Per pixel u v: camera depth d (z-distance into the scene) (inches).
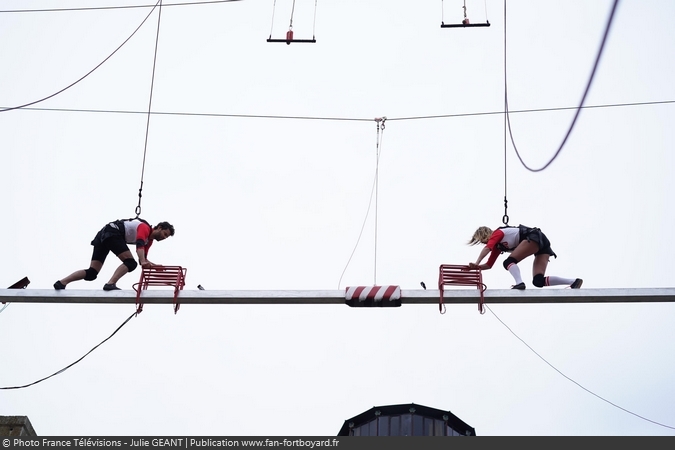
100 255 717.3
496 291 649.6
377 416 949.8
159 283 674.8
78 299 672.4
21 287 684.1
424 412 944.9
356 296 650.8
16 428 792.9
